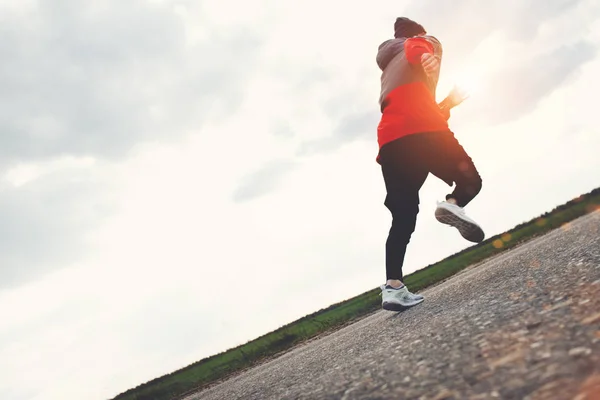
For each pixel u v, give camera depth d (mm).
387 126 3223
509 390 1008
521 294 2033
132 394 10812
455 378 1215
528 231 16953
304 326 13031
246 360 10891
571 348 1115
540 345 1221
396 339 2234
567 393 892
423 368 1420
